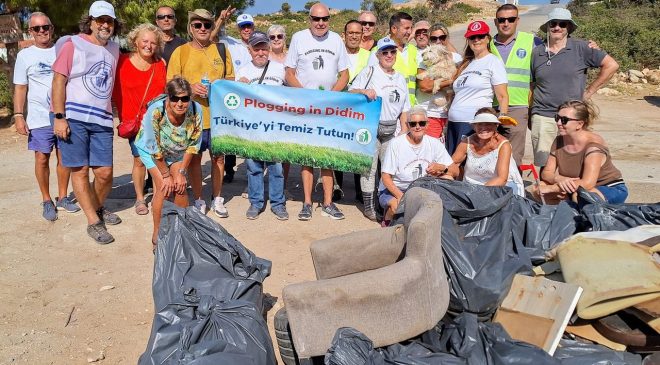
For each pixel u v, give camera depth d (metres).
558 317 3.60
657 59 22.91
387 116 6.83
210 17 6.77
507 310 3.82
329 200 7.05
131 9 13.75
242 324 3.53
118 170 9.37
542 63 6.95
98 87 6.16
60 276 5.45
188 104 5.40
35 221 6.80
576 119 5.59
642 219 4.40
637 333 3.55
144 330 4.56
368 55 7.89
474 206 4.54
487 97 6.57
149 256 5.91
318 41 6.96
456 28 41.91
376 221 6.94
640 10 32.81
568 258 3.90
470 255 3.93
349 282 3.32
